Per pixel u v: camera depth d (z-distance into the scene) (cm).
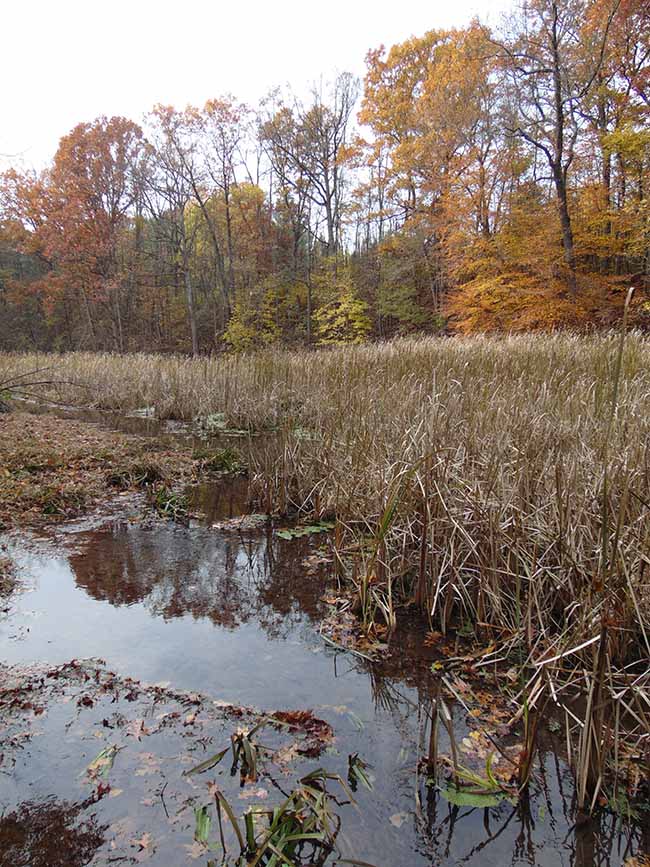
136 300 3334
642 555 251
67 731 215
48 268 3544
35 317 3628
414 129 2347
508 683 253
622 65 1530
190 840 169
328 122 2658
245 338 2497
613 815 183
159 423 952
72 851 164
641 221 1330
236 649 280
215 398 966
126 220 3244
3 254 3441
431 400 494
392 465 379
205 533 447
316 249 3128
